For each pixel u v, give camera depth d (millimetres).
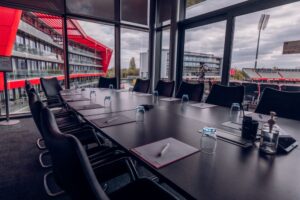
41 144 2535
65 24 4023
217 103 2379
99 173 1081
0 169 1979
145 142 1032
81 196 504
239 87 2252
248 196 595
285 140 1001
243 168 774
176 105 2195
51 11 3818
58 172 715
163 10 4977
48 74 4258
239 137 1135
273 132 975
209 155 887
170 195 958
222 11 3586
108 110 1844
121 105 2107
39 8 3689
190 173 724
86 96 2742
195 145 999
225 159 852
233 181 677
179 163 804
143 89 3588
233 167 780
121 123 1400
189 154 886
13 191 1641
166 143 1014
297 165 812
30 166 2043
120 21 4715
